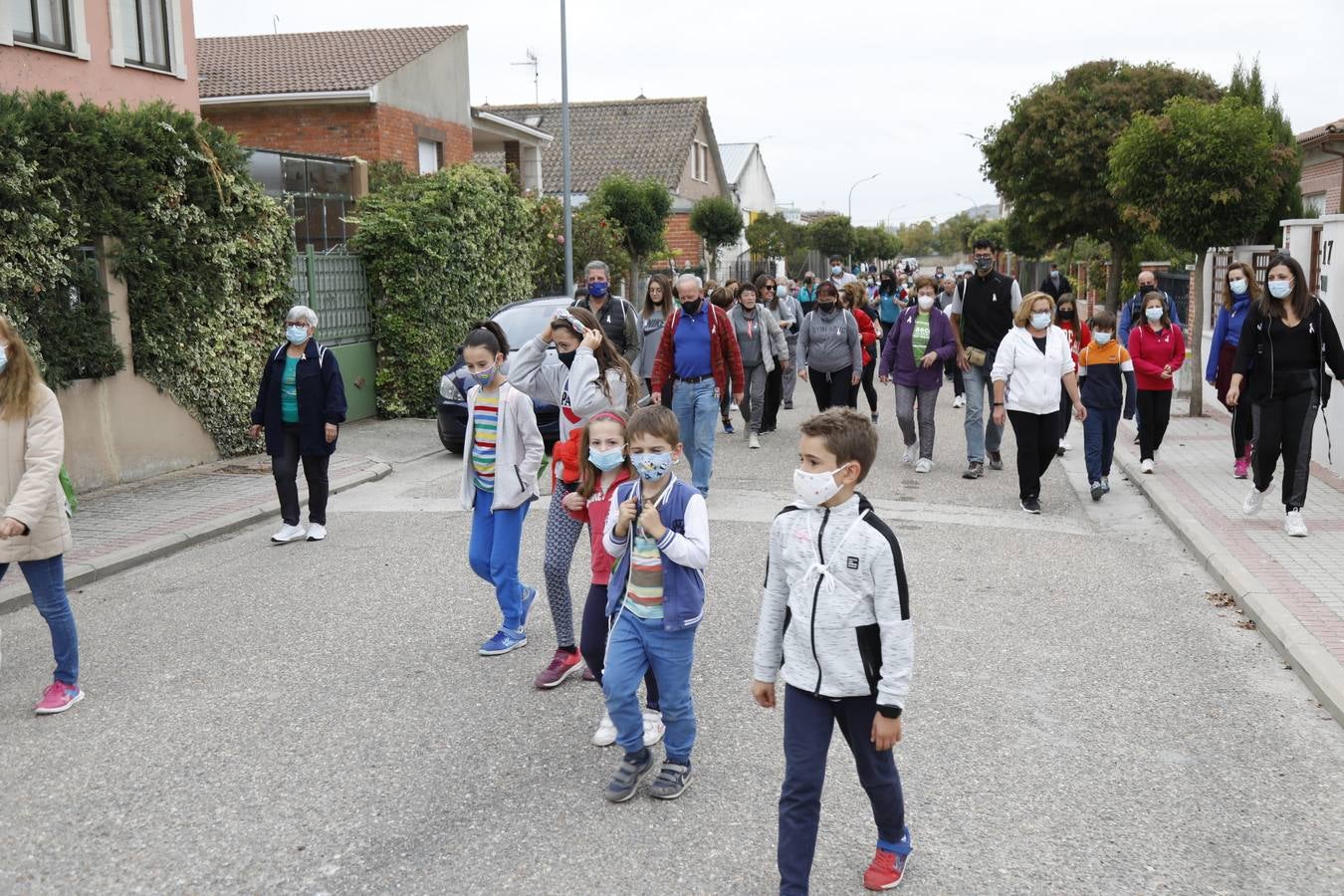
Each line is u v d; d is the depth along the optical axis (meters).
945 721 5.42
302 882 4.01
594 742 5.20
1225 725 5.36
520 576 8.07
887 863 3.93
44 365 10.39
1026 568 8.21
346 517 10.33
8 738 5.34
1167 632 6.73
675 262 38.22
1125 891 3.91
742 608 7.24
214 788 4.77
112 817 4.52
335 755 5.10
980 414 11.83
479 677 6.08
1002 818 4.45
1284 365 8.55
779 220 55.38
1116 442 13.53
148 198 11.52
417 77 23.45
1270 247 15.13
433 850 4.23
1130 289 29.89
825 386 13.23
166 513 10.18
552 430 12.92
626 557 4.71
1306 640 6.20
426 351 16.45
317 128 21.95
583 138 45.53
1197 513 9.45
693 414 10.30
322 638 6.76
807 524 3.70
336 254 15.69
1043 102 29.31
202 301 12.39
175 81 15.77
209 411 12.74
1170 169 15.15
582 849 4.23
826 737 3.74
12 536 5.29
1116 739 5.20
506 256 18.83
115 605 7.58
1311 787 4.70
